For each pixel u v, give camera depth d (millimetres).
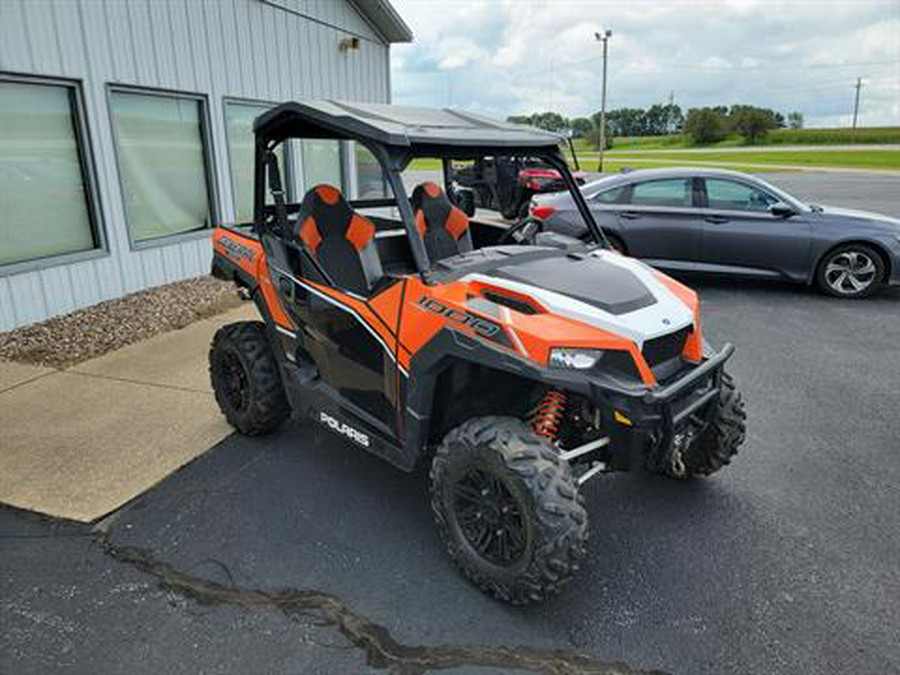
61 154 6035
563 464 2287
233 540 2836
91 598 2471
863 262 7082
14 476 3334
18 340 5383
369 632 2305
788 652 2219
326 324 3088
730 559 2713
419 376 2559
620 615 2393
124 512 3037
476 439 2361
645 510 3070
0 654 2193
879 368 4984
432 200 3582
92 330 5680
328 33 9961
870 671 2137
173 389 4465
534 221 3512
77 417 4023
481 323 2357
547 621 2361
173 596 2486
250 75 8336
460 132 2760
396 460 2811
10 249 5711
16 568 2645
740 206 7297
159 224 7242
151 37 6770
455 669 2145
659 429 2342
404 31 11406
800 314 6562
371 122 2613
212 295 6902
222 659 2184
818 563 2689
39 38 5629
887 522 2982
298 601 2461
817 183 23391
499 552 2402
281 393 3648
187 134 7492
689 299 2770
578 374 2252
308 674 2123
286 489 3248
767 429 3930
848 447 3703
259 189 3484
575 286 2543
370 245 2971
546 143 3084
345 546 2799
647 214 7375
